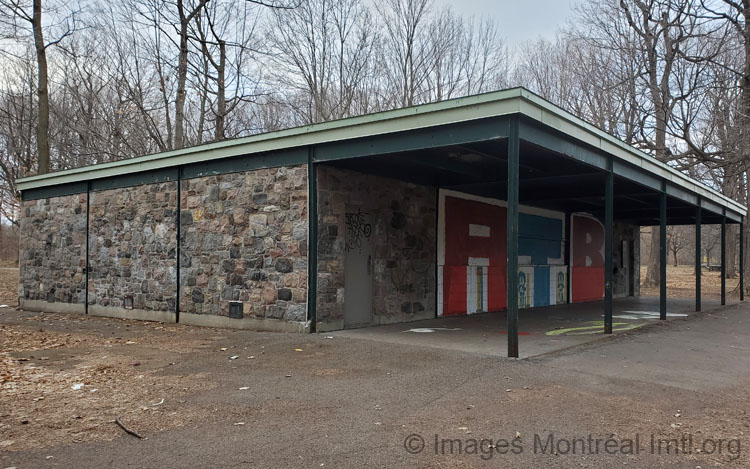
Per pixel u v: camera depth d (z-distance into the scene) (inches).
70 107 1129.4
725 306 670.5
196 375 253.8
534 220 625.9
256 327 394.0
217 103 968.3
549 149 310.5
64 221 566.6
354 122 336.5
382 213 428.8
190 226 444.5
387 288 431.8
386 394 218.7
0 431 174.9
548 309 601.0
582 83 1131.9
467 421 185.9
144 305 479.8
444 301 489.1
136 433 172.4
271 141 384.8
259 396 216.8
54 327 436.1
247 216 404.5
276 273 384.5
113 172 506.0
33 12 774.5
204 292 431.2
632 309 617.0
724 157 910.4
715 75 916.6
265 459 152.6
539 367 266.2
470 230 524.7
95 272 529.7
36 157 1230.3
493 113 280.8
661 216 494.3
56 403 206.8
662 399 217.3
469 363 273.1
